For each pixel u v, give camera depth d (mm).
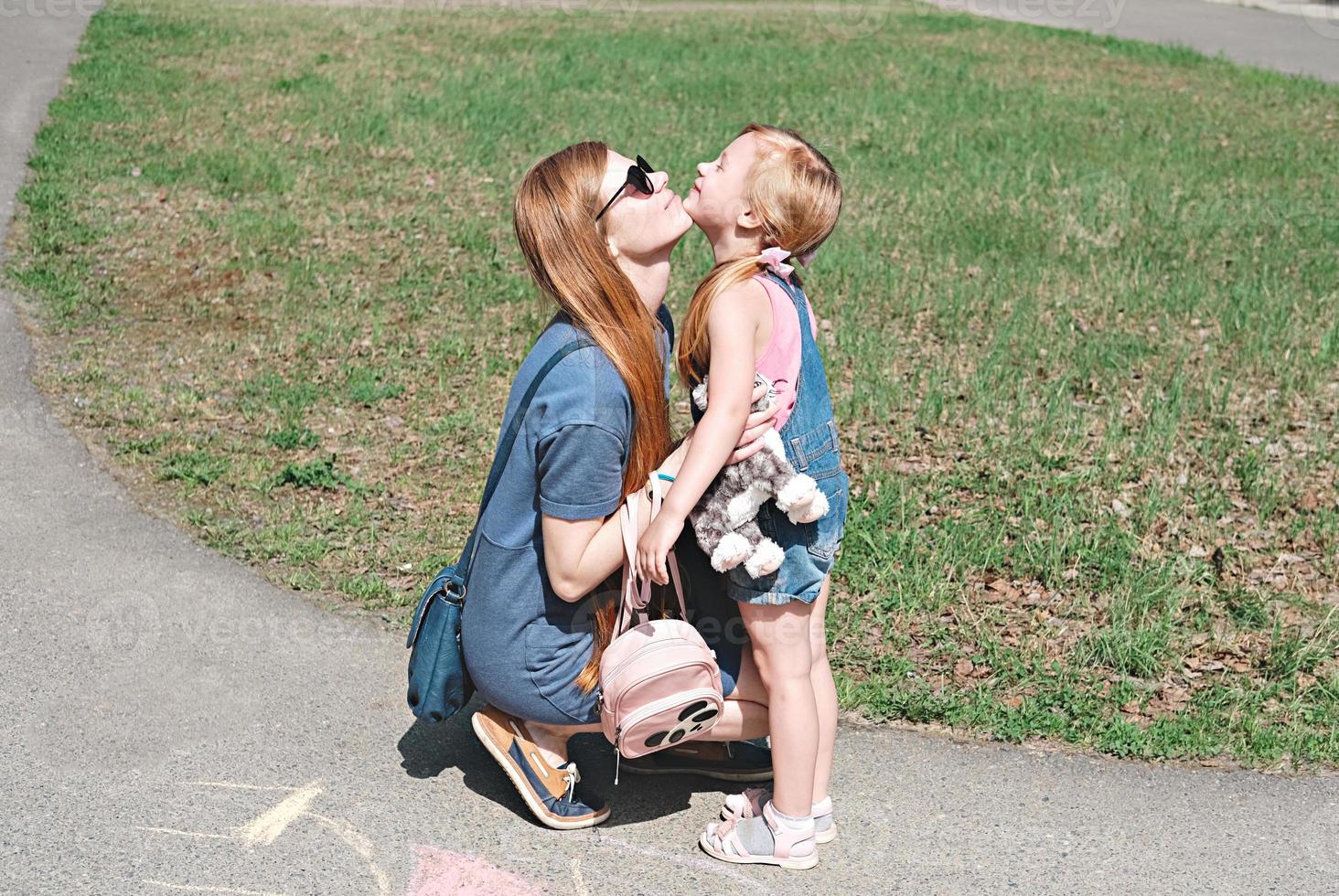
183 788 3309
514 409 2979
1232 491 5355
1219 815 3373
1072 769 3564
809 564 2980
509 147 11281
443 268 8164
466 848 3150
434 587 3209
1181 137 12523
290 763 3447
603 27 18688
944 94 14352
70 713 3609
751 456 2881
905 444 5734
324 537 4801
